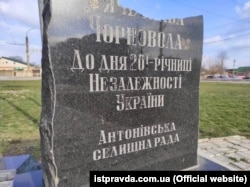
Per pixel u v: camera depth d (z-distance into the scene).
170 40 3.11
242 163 4.25
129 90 2.83
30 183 2.86
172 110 3.25
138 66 2.87
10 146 5.32
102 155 2.72
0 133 6.36
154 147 3.13
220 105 12.02
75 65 2.44
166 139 3.23
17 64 56.28
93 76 2.56
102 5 2.56
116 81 2.72
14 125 7.24
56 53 2.34
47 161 2.50
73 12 2.40
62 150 2.46
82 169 2.60
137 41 2.83
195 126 3.52
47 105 2.45
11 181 3.03
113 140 2.78
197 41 3.38
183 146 3.42
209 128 7.00
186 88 3.35
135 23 2.79
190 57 3.33
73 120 2.49
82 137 2.57
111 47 2.64
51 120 2.39
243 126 7.31
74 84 2.46
